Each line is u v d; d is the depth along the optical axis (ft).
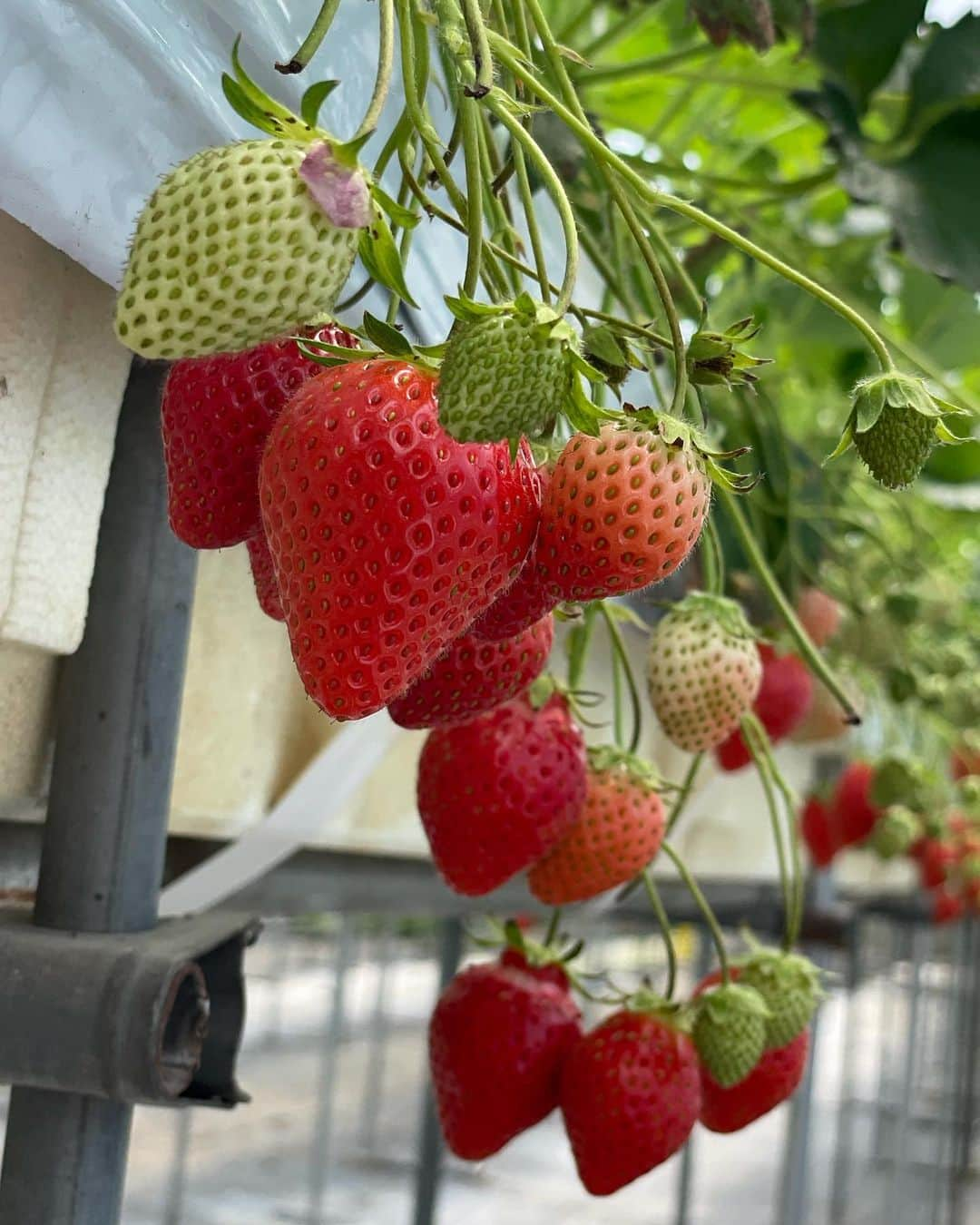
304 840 1.55
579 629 1.21
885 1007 10.54
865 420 0.81
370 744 1.50
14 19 0.75
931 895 4.83
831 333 2.64
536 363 0.66
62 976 0.87
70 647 0.95
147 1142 9.37
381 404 0.72
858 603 2.19
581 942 1.34
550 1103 1.30
